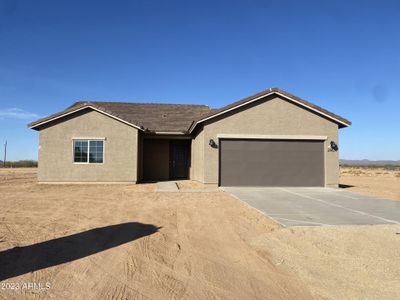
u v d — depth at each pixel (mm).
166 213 9195
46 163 16797
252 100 15797
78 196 12477
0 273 4703
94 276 4652
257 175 15969
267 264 5242
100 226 7578
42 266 5000
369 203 11008
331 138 16422
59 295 4031
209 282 4535
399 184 21703
